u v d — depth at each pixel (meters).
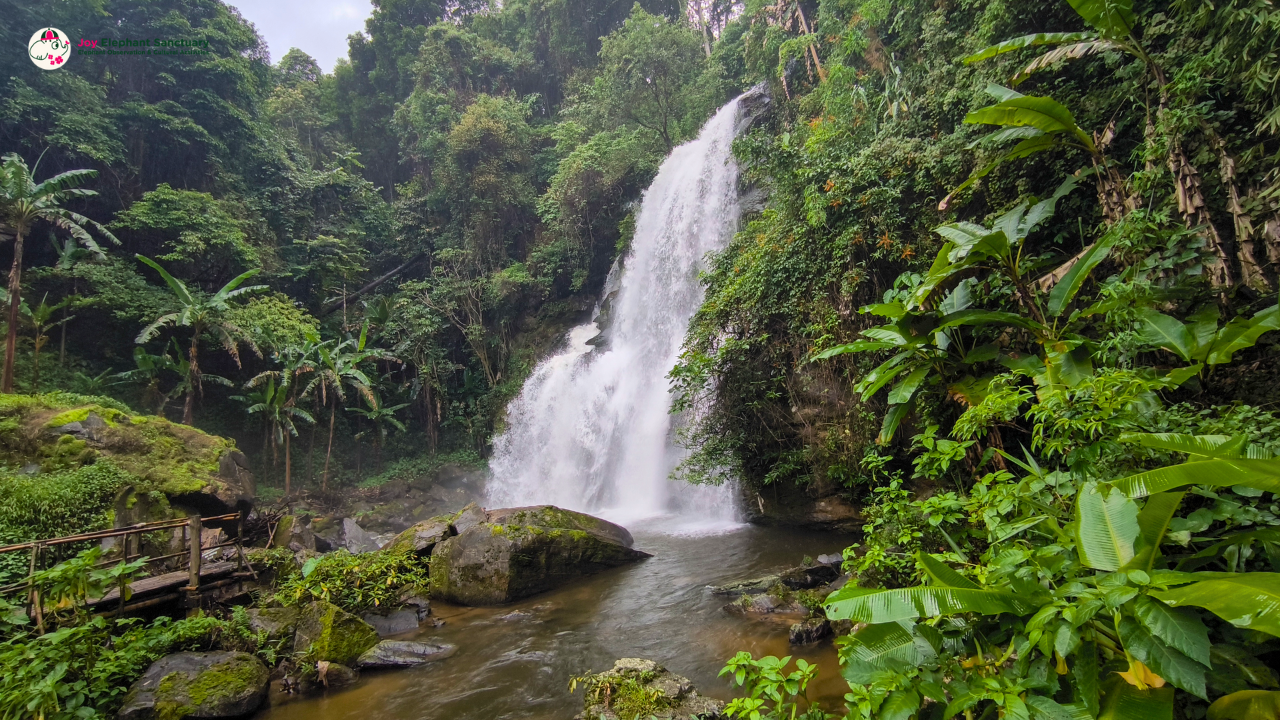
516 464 21.95
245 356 23.53
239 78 27.31
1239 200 5.36
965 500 4.07
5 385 15.50
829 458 10.20
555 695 5.35
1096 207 7.03
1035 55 8.04
